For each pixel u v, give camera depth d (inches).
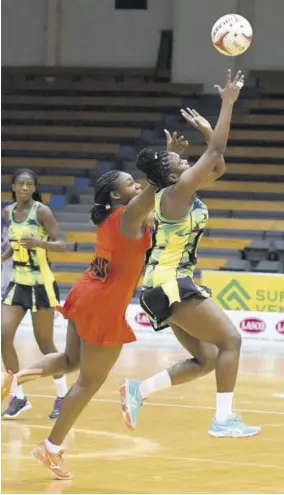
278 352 506.0
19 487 210.1
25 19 911.7
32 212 293.6
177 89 861.8
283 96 866.8
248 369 430.0
